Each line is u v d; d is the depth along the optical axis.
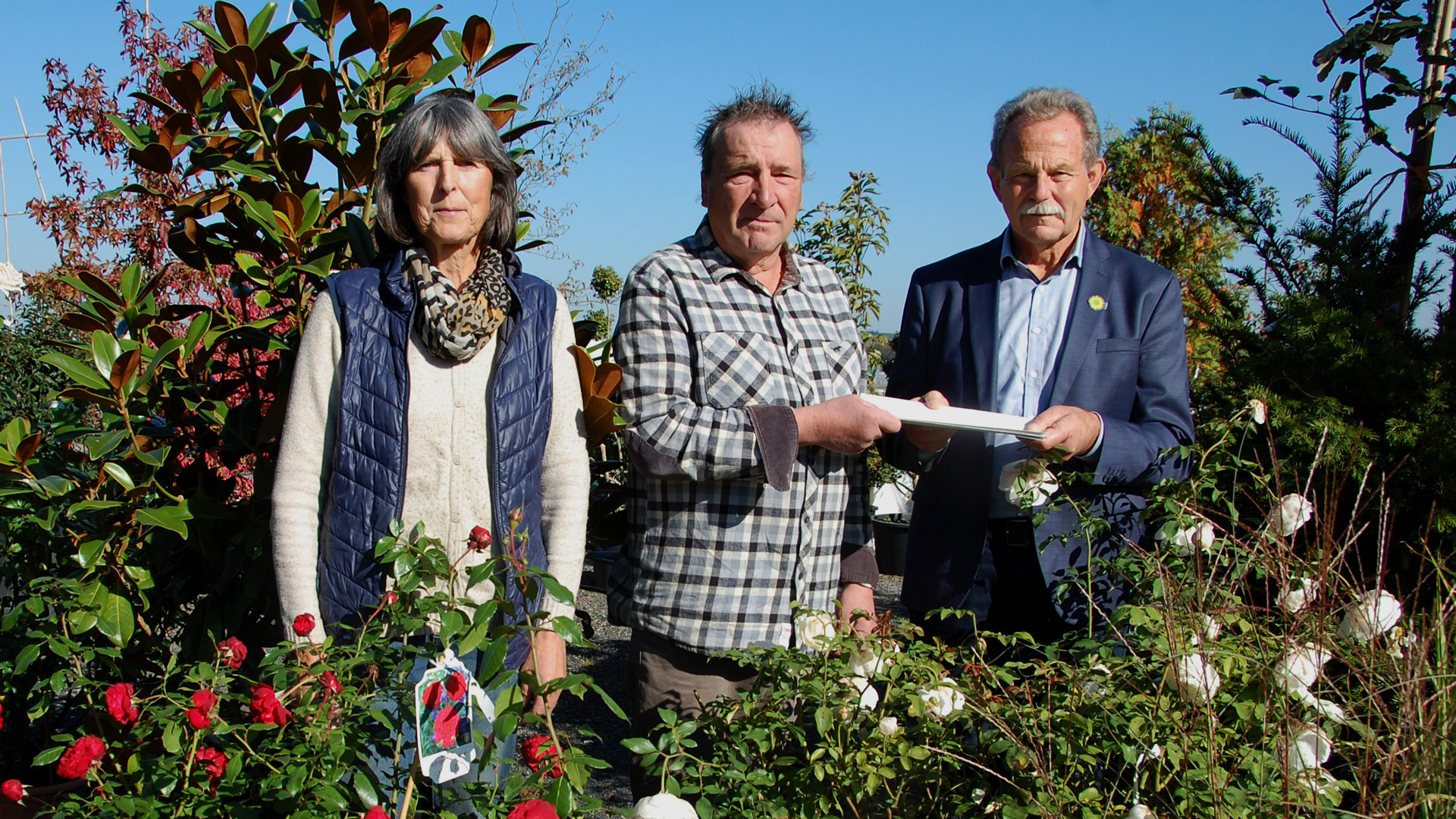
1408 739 1.43
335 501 1.70
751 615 1.95
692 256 2.08
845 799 1.63
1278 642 1.62
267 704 1.33
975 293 2.30
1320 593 1.67
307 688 1.43
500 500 1.74
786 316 2.11
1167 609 1.57
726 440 1.85
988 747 1.54
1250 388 2.59
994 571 2.18
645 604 1.99
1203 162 3.11
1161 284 2.19
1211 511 2.04
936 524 2.24
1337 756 1.84
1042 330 2.22
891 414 1.86
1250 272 3.04
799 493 2.02
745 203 1.97
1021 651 2.14
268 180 2.16
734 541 1.95
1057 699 1.62
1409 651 1.57
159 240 4.90
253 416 2.23
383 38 2.27
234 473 2.41
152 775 1.43
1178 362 2.16
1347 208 2.87
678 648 1.97
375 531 1.69
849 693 1.63
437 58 2.46
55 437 2.08
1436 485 2.27
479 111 1.79
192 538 2.15
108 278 5.29
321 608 1.72
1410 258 2.74
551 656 1.77
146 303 2.07
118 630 1.91
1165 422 2.10
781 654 1.69
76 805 1.38
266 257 2.34
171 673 1.57
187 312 2.21
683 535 1.96
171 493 2.21
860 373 2.25
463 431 1.75
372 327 1.73
